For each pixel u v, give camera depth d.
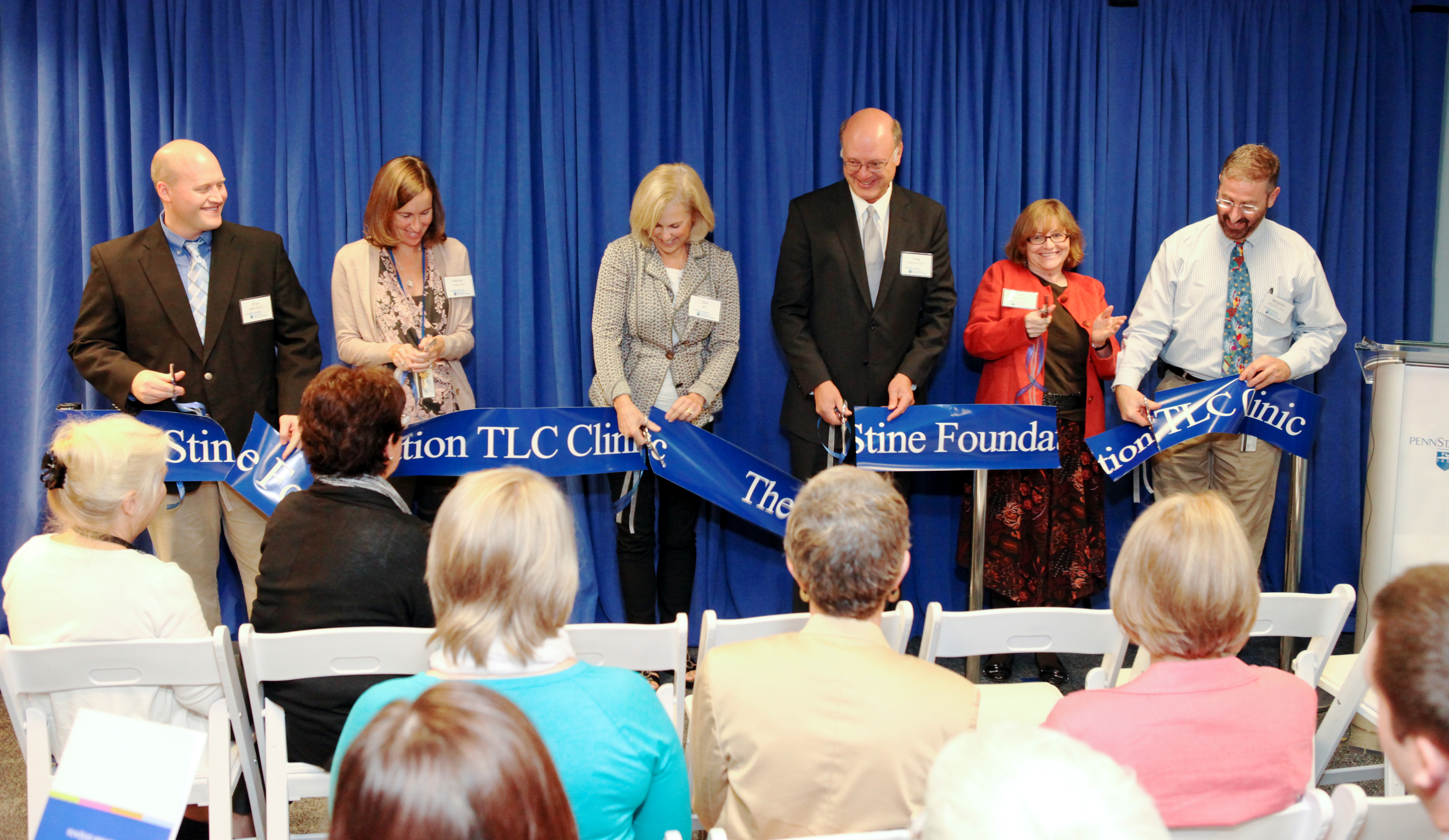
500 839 0.67
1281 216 3.81
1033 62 3.61
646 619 3.27
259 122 3.32
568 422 3.03
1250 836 1.29
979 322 3.18
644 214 2.93
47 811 1.33
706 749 1.41
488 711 0.72
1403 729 0.91
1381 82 3.81
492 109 3.40
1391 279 3.86
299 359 3.02
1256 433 3.15
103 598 1.76
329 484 1.90
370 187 3.38
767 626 1.80
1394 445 2.91
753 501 3.11
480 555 1.24
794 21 3.50
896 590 1.43
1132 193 3.71
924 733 1.29
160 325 2.86
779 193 3.54
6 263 3.32
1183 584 1.31
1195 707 1.29
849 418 3.15
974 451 3.01
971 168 3.63
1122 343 3.53
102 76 3.27
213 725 1.64
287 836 1.73
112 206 3.29
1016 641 1.92
